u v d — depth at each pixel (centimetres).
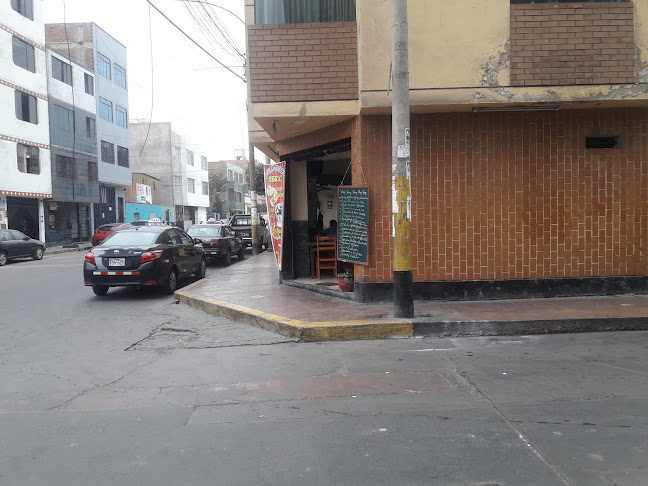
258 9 895
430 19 789
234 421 436
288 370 578
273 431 412
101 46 3772
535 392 486
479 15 793
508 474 337
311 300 917
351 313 788
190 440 399
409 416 436
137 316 912
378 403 468
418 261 862
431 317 741
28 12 2797
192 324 834
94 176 3616
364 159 854
